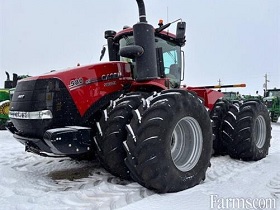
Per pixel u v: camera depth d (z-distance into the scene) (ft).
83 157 12.91
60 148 9.06
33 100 10.00
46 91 9.87
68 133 9.20
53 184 10.49
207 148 10.57
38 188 9.92
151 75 10.88
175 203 8.05
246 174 11.62
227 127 14.99
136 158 9.00
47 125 9.76
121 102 10.30
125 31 13.23
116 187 9.88
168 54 13.93
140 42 10.76
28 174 11.40
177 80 14.53
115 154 9.96
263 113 15.65
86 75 10.57
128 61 12.76
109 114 10.36
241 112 14.85
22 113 10.21
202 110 10.46
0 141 22.31
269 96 54.85
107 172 12.16
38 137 10.00
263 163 14.24
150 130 8.94
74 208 7.96
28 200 8.53
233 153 14.92
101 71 11.00
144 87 11.44
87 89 10.48
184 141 10.54
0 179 10.32
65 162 14.16
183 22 12.83
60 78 10.00
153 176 8.83
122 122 9.90
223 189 9.38
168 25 12.55
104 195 9.12
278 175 11.48
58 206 8.11
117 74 11.50
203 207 7.77
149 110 9.21
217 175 11.91
